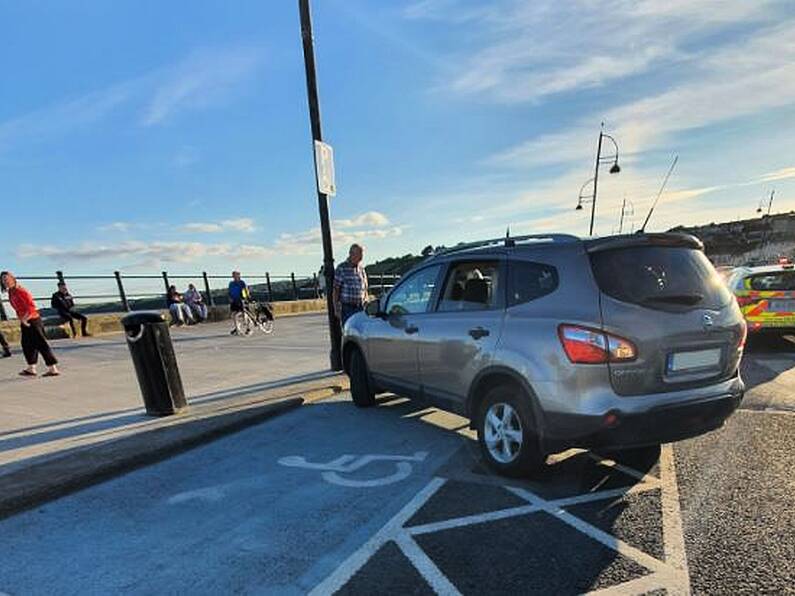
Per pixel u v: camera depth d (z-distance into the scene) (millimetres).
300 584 3070
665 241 4270
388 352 6133
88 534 3740
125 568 3299
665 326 3924
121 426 6188
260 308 17453
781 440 5137
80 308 17984
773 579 2961
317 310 27141
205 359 11539
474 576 3088
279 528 3742
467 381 4875
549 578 3039
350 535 3613
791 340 10898
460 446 5395
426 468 4801
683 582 2955
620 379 3842
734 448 4969
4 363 11438
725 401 4105
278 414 6762
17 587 3137
